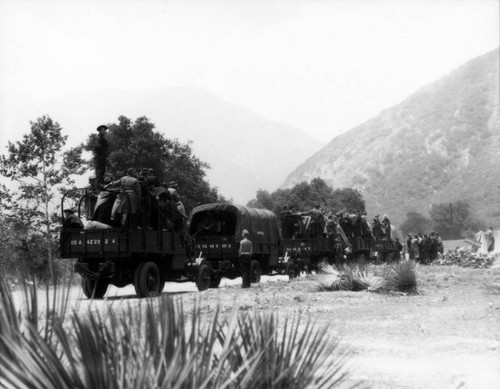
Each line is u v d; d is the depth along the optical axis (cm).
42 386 218
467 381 601
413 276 1741
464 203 13688
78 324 226
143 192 1708
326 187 10838
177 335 231
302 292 1772
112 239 1620
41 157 2767
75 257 1655
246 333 271
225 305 1239
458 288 1883
